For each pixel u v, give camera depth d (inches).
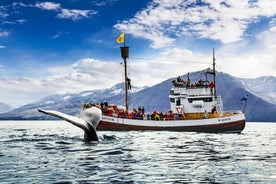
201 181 471.2
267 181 473.7
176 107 2404.0
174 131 2261.3
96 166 585.3
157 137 1546.5
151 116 2305.6
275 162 677.3
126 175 507.2
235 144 1196.5
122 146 977.5
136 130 2260.1
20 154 722.8
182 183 456.8
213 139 1494.8
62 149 828.0
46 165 584.1
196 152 874.8
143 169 566.3
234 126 2292.1
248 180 479.2
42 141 1057.5
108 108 2309.3
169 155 789.9
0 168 545.3
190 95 2391.7
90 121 934.4
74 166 579.8
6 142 1021.8
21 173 505.4
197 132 2235.5
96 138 991.6
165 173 531.5
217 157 759.7
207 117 2294.5
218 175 518.3
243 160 706.2
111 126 2263.8
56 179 466.9
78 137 1311.5
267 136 1883.6
